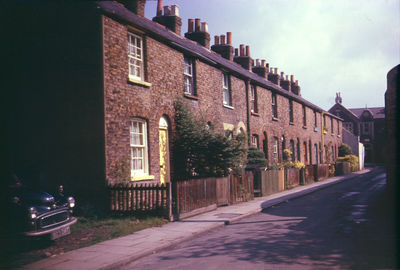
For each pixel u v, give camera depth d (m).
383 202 13.52
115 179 10.73
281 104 26.62
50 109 11.10
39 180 10.95
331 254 6.32
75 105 10.81
